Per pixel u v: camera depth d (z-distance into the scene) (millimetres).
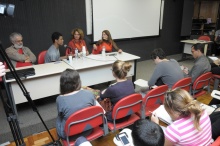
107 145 2141
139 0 5066
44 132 2484
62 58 3486
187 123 1140
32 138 2352
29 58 3322
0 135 2297
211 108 1830
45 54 3436
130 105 1807
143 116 2031
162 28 5926
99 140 2219
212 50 6223
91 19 4512
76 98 1590
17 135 1387
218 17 6336
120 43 5180
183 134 1117
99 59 3314
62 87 1603
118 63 1920
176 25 6238
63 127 1621
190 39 6211
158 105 2189
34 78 2562
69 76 1588
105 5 4562
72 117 1469
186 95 1184
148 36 5633
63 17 4176
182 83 2234
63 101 1566
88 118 1574
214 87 3260
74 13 4277
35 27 3914
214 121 1584
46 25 4027
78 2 4250
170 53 6469
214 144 1097
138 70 4867
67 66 2932
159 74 2393
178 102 1158
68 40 4391
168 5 5777
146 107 2176
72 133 1562
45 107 3020
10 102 1407
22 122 2564
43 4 3877
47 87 2725
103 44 3969
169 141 1141
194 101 1152
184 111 1142
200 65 2699
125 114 1835
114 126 1816
